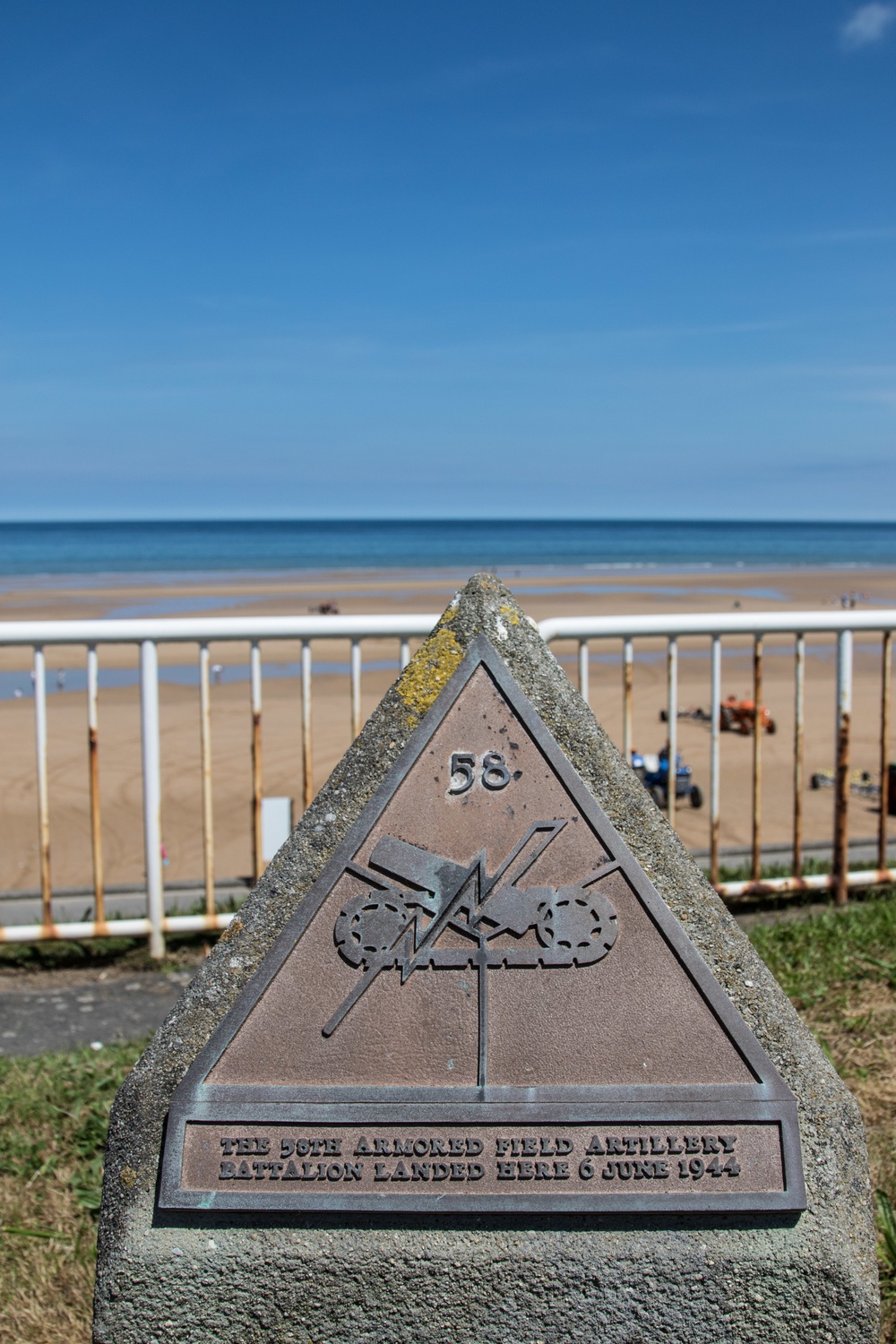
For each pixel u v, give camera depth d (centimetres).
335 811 234
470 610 246
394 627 438
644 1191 214
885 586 4172
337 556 6688
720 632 456
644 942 227
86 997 421
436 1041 222
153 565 5597
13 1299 262
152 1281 212
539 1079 221
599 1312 212
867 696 1449
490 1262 212
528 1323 212
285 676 1645
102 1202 220
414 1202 212
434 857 229
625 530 16075
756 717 471
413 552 7406
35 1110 330
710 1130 217
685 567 5662
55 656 1848
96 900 443
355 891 229
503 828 231
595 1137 216
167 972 442
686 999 225
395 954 225
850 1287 212
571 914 227
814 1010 371
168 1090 221
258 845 442
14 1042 383
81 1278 270
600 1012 224
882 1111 313
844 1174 218
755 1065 220
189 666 1744
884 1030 355
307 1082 220
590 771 236
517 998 224
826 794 955
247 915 230
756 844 477
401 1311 212
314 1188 213
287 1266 212
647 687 1517
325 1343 213
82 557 6456
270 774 1004
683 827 848
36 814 878
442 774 234
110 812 885
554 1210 212
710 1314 212
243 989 225
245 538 10719
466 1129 217
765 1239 213
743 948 230
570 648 2006
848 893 501
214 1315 212
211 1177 214
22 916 510
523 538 10781
